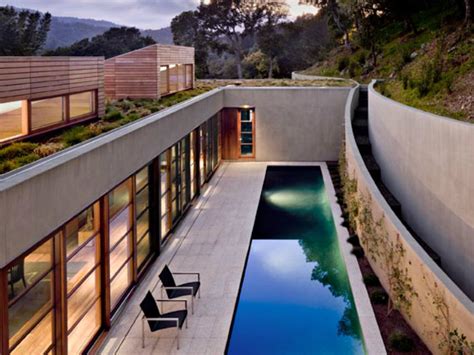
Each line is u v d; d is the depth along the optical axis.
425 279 7.36
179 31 66.00
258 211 15.91
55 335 6.44
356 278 10.29
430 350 7.30
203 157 18.30
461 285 8.67
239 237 13.05
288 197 17.78
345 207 15.29
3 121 8.81
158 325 7.67
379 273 9.95
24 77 9.06
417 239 10.84
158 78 17.53
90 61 11.66
